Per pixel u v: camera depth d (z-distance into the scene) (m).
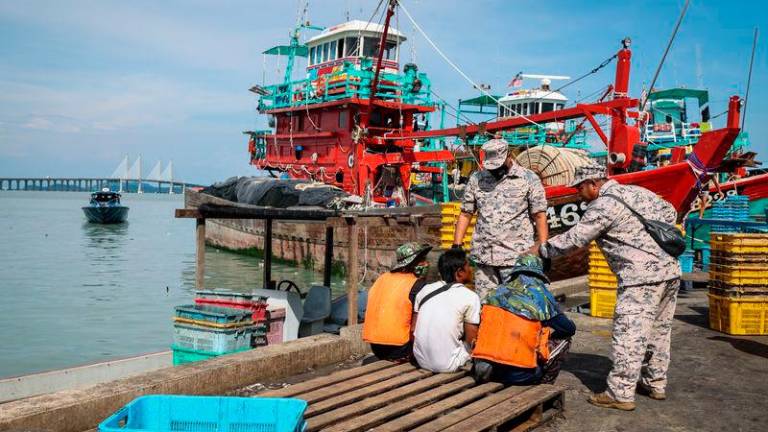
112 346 12.96
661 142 32.56
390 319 6.02
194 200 26.64
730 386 5.95
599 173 5.23
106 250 35.62
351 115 27.36
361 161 25.48
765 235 8.21
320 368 6.84
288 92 31.12
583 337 8.11
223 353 7.49
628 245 5.12
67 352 12.41
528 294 5.20
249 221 30.42
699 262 16.31
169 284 22.45
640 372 5.67
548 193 13.97
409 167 27.97
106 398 4.90
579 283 12.13
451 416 4.55
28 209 100.38
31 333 14.14
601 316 9.44
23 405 4.62
